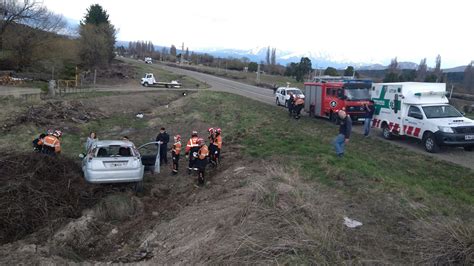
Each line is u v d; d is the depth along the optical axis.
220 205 9.25
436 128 14.98
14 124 20.72
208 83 59.94
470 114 29.11
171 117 26.20
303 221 7.20
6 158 11.02
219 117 24.64
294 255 6.14
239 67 99.12
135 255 8.05
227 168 12.98
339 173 10.55
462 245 6.04
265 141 16.06
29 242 8.30
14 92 31.72
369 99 21.75
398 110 17.27
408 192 9.27
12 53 43.47
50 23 46.69
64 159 12.02
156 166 13.11
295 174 10.31
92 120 24.58
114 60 81.69
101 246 8.67
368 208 8.31
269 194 8.26
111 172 10.80
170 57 127.19
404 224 7.47
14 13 41.75
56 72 46.88
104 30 65.56
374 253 6.36
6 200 9.18
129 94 37.38
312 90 24.66
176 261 7.21
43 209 9.34
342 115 12.33
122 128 22.92
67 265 7.43
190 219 9.09
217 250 6.86
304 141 15.80
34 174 10.38
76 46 53.59
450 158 14.27
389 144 16.58
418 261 6.07
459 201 9.02
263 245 6.55
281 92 31.14
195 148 12.60
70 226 9.09
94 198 10.62
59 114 23.81
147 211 10.53
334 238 6.63
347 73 62.56
